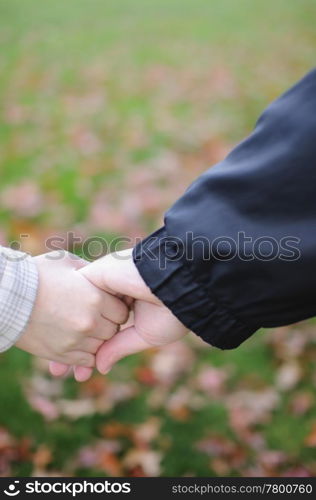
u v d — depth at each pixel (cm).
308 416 256
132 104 588
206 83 661
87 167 438
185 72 704
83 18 1006
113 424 251
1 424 249
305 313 124
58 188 405
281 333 295
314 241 115
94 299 144
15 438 244
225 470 235
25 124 527
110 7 1101
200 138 498
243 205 119
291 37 888
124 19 1008
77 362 154
